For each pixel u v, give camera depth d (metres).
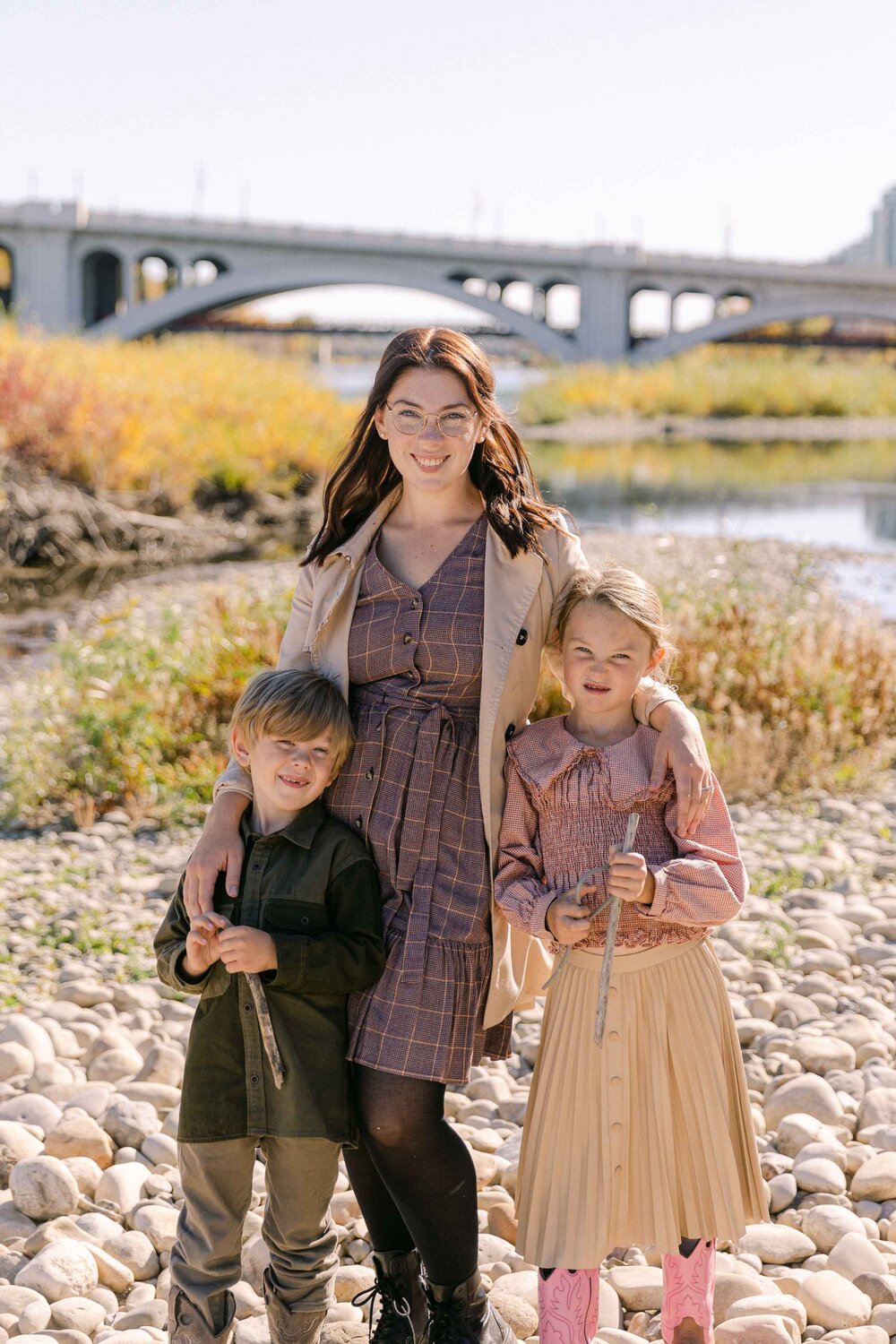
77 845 6.40
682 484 29.02
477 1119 3.71
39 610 13.83
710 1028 2.49
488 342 62.09
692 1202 2.45
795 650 7.73
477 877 2.51
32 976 4.77
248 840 2.50
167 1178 3.40
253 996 2.37
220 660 7.78
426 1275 2.52
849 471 32.84
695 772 2.46
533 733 2.59
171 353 26.08
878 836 6.29
